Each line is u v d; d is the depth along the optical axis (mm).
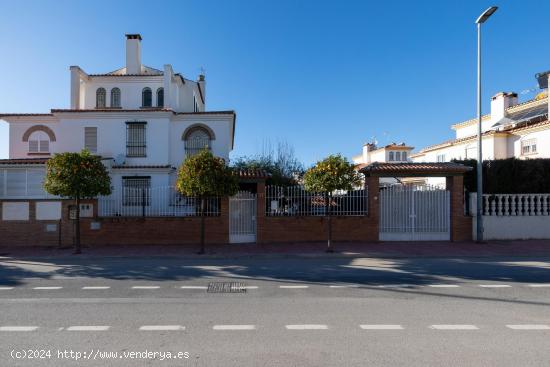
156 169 21516
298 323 5852
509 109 27500
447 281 8875
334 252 13141
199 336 5309
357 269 10484
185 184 13164
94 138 22562
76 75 24328
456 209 15609
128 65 26594
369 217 15594
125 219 15547
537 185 17141
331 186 13086
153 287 8398
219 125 23156
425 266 10883
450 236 15648
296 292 7883
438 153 29859
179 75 25531
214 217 15594
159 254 13117
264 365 4379
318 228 15602
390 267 10773
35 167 19266
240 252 13328
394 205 15742
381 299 7281
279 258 12633
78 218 13578
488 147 24047
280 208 15680
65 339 5223
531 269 10328
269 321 5949
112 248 14648
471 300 7188
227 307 6754
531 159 17422
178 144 23047
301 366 4355
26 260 12547
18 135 23531
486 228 15758
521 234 15797
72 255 13133
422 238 15703
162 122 22672
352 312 6414
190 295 7660
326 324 5797
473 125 30859
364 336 5285
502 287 8250
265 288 8266
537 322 5867
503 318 6070
